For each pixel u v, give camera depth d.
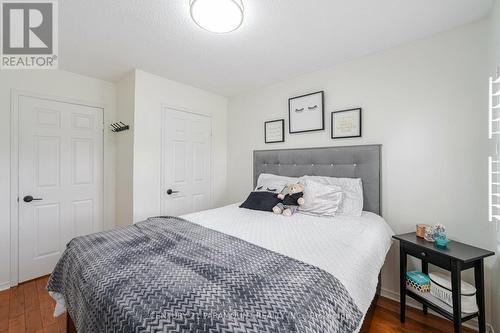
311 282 0.92
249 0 1.47
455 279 1.38
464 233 1.71
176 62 2.38
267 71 2.60
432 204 1.86
